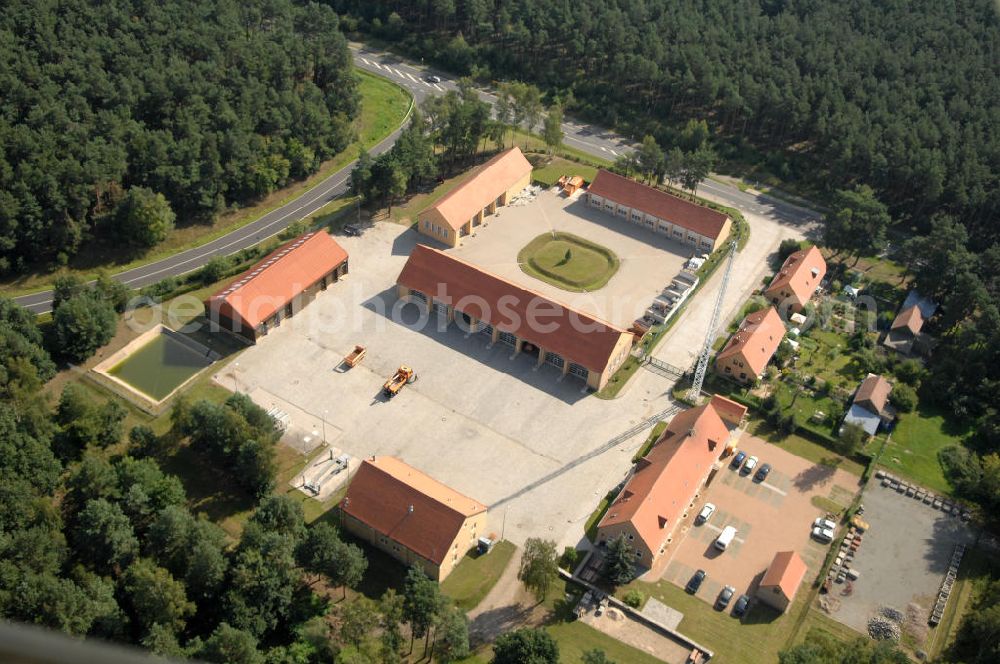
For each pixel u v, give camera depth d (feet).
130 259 555.28
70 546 371.35
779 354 520.42
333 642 340.39
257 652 325.42
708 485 441.27
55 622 323.37
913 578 405.18
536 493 427.74
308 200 630.74
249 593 349.41
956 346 527.40
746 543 413.18
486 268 573.33
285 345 498.69
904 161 648.79
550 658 330.95
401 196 641.40
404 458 439.22
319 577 379.14
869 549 416.67
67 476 399.24
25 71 585.22
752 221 653.71
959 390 506.89
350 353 496.23
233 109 630.33
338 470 428.97
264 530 371.97
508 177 638.12
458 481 430.20
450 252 586.04
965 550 421.18
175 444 429.79
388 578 381.40
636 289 568.00
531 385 489.26
